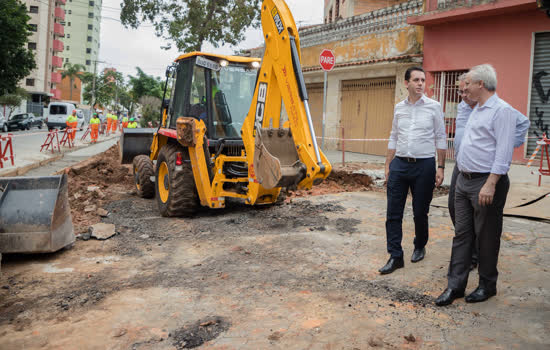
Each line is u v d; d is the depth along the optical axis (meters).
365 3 19.70
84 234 5.62
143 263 4.71
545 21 10.48
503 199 3.39
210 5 22.91
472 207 3.52
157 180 7.21
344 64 14.84
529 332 2.99
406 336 2.95
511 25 11.06
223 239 5.49
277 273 4.29
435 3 12.46
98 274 4.39
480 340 2.91
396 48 13.82
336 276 4.18
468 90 3.42
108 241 5.51
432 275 4.10
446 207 6.85
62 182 5.07
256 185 5.96
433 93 12.90
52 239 4.84
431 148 4.18
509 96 11.26
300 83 4.93
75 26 100.88
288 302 3.60
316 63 17.34
